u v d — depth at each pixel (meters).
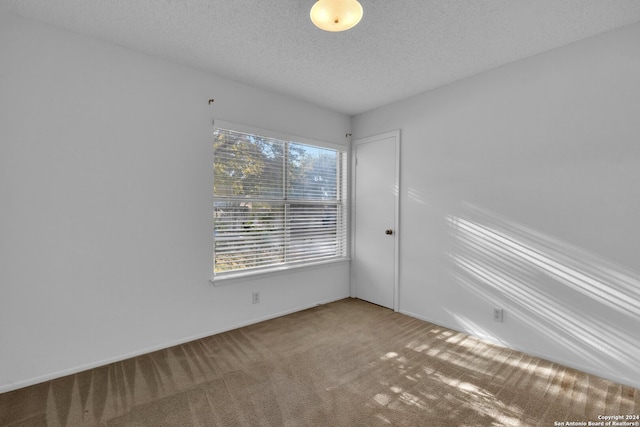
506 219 2.53
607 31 2.04
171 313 2.53
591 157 2.11
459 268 2.84
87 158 2.15
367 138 3.68
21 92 1.93
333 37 2.16
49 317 2.03
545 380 2.04
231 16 1.93
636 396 1.86
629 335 1.98
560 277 2.25
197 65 2.58
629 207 1.97
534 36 2.12
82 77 2.13
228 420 1.66
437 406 1.78
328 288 3.71
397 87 3.00
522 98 2.43
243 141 2.96
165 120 2.48
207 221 2.71
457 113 2.85
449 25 2.00
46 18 1.96
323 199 3.66
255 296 3.04
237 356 2.37
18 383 1.94
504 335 2.55
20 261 1.94
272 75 2.76
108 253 2.24
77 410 1.73
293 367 2.21
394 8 1.83
